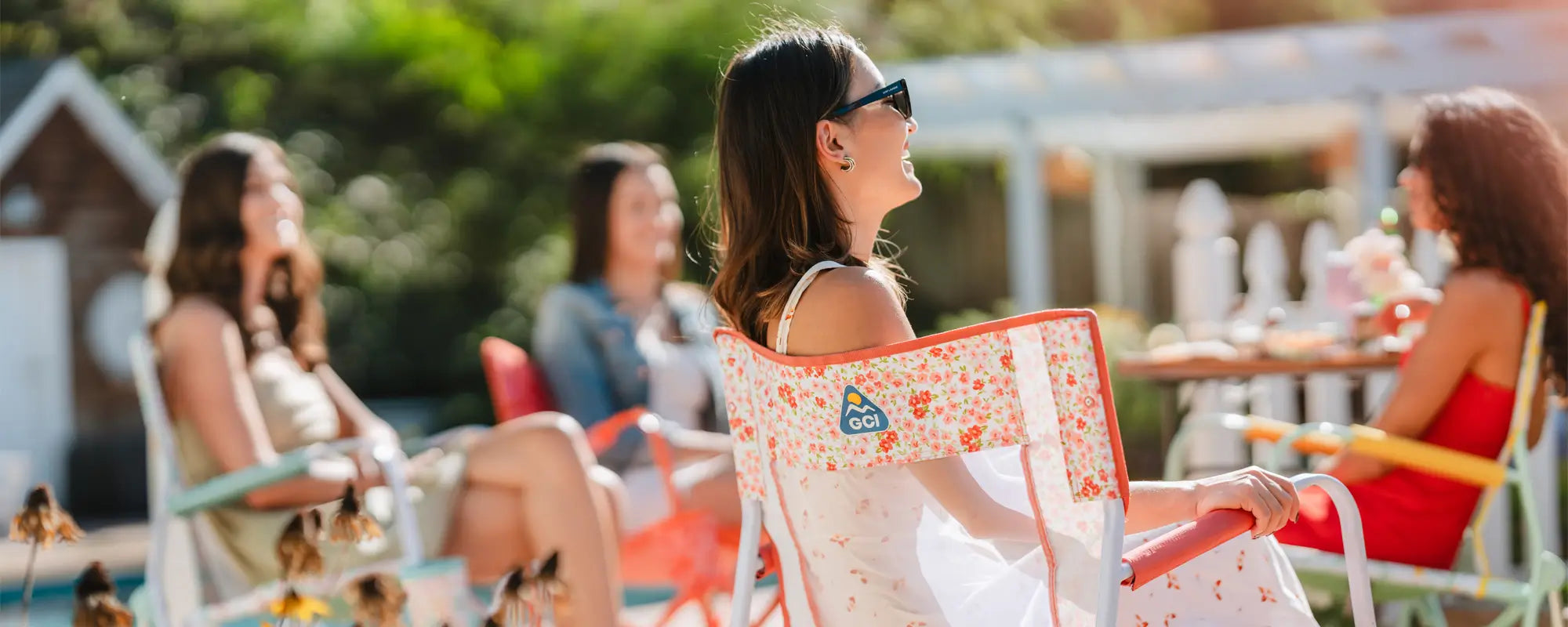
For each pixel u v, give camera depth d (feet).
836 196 7.94
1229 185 60.95
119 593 24.80
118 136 44.60
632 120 52.90
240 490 11.19
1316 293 18.86
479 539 11.89
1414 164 11.41
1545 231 10.68
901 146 8.00
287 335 13.87
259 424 12.35
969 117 34.81
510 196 54.90
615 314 16.17
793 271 7.65
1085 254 53.16
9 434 43.37
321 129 56.34
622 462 14.46
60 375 44.27
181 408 12.32
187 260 12.78
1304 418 19.48
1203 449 18.30
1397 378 11.10
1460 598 16.05
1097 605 6.28
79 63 43.78
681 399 16.25
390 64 56.08
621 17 54.03
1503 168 10.75
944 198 54.60
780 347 7.49
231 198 12.82
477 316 54.65
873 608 7.34
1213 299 20.35
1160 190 61.52
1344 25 32.24
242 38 57.21
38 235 44.01
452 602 10.37
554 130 54.44
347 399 13.94
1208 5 63.93
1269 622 7.98
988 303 54.44
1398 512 10.68
